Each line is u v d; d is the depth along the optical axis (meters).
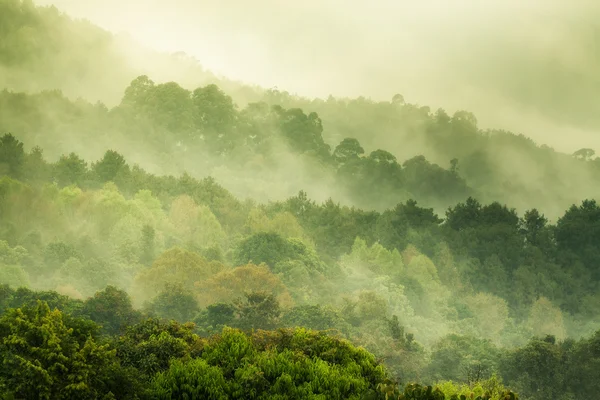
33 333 33.59
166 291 102.19
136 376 36.84
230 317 94.06
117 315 82.81
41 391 31.44
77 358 33.38
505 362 95.44
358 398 36.91
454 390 50.28
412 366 92.69
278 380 37.69
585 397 93.31
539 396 90.56
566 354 98.25
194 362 38.47
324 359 41.75
